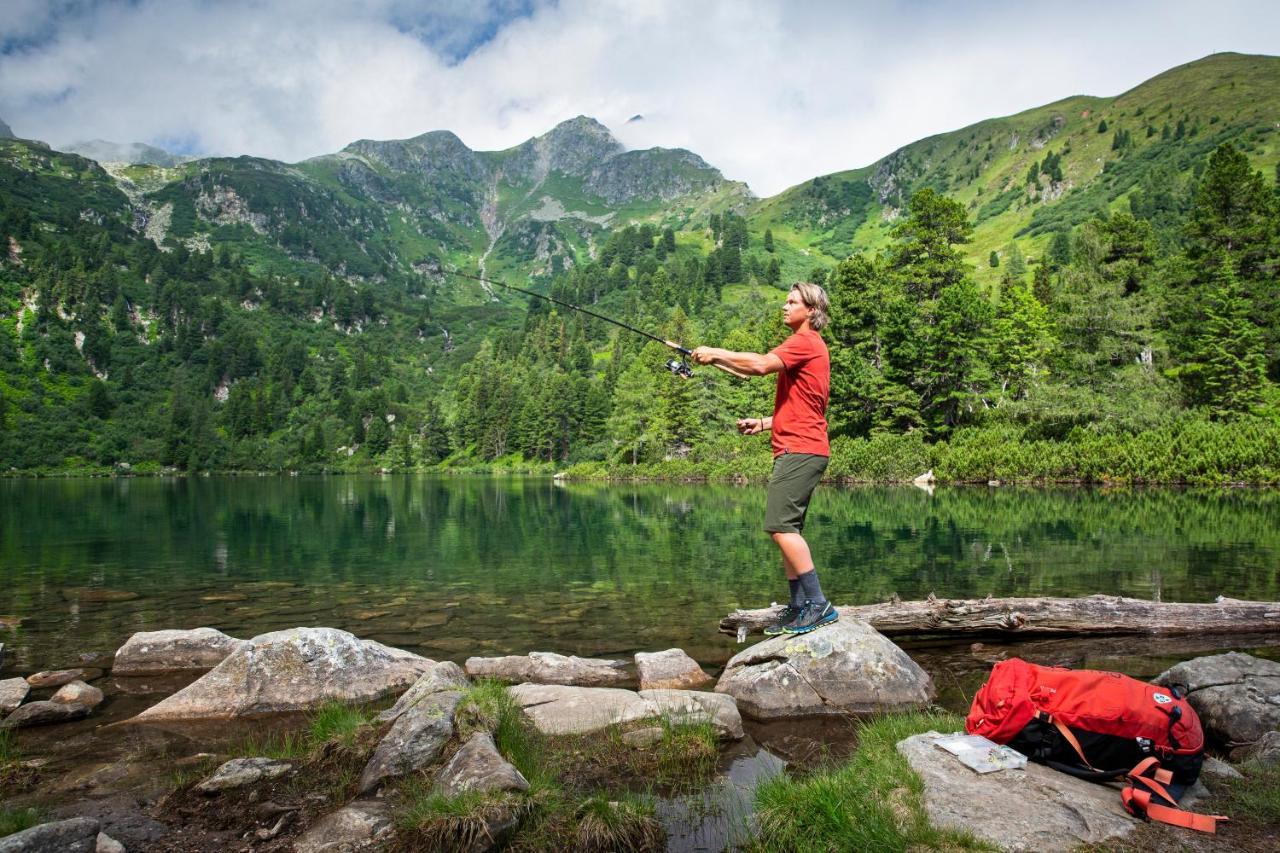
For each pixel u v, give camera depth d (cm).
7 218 17125
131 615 856
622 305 18925
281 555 1427
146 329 16738
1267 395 3953
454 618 828
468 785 334
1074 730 330
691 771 394
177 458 12031
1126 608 715
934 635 728
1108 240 5094
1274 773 329
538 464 10844
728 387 7138
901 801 303
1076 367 4156
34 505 3350
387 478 9194
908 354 4500
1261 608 714
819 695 515
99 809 348
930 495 2931
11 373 13275
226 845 310
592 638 730
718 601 915
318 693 537
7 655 680
